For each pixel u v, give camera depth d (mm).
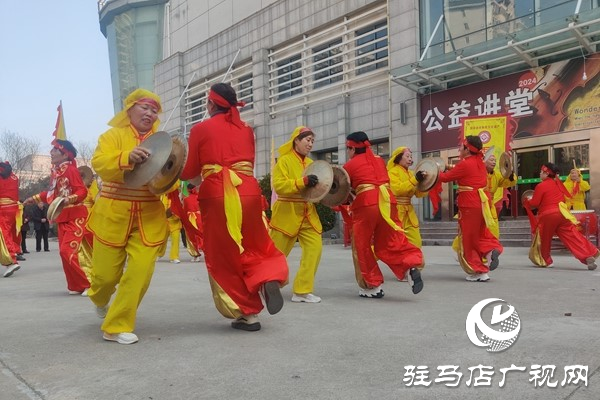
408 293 6371
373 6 17516
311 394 2896
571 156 13359
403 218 8117
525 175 14266
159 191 4176
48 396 2922
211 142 4434
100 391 2992
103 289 4441
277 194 6055
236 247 4340
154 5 36344
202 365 3463
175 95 26031
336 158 19125
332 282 7543
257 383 3088
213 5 24719
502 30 14242
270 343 4016
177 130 25547
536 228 8977
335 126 18562
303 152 6027
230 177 4363
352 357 3592
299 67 20250
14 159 40031
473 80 15023
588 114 12992
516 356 3547
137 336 4289
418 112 16031
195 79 25125
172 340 4145
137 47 36844
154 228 4258
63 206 6406
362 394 2893
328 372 3275
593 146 12867
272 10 20984
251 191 4512
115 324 4129
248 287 4293
